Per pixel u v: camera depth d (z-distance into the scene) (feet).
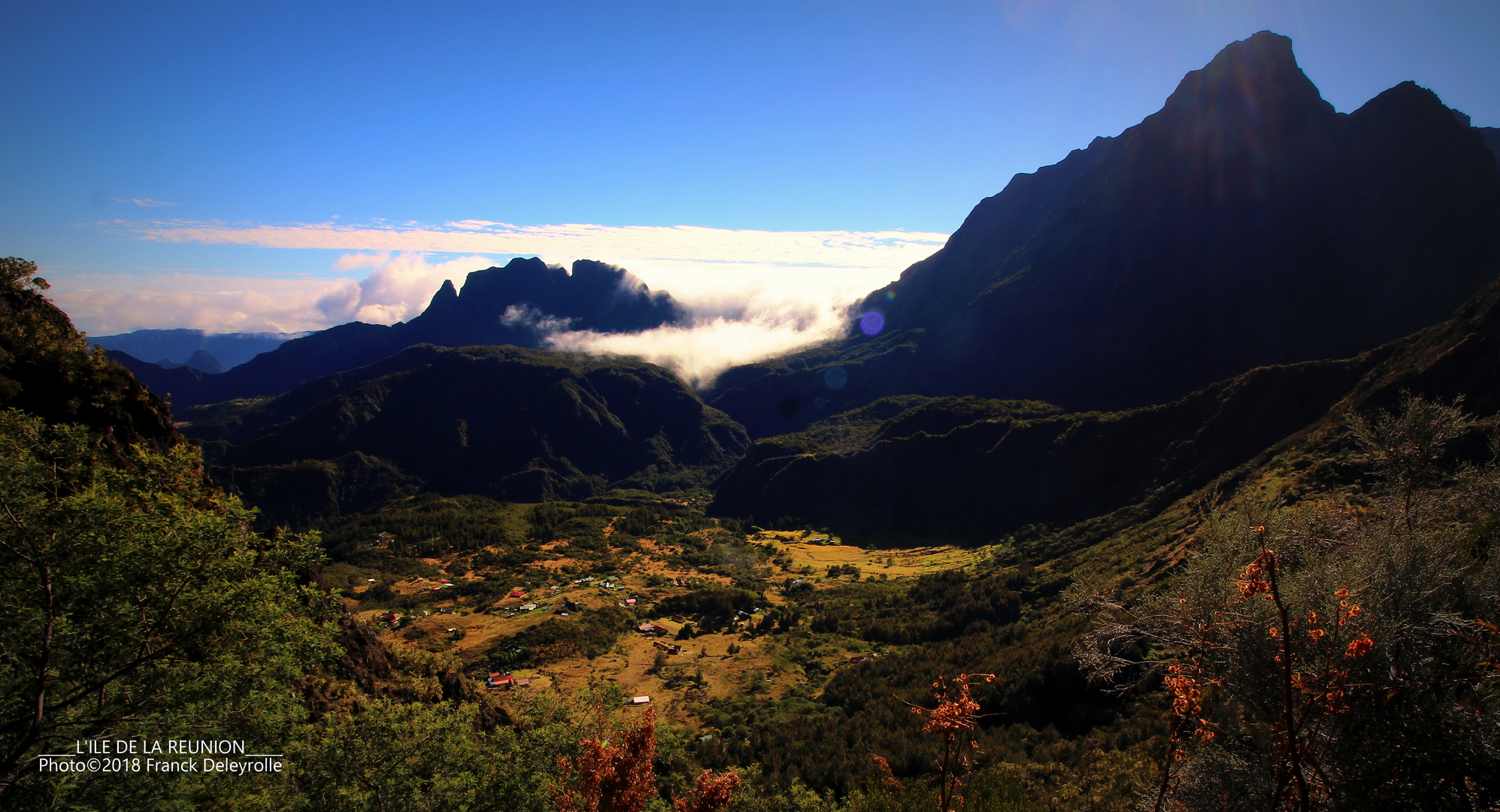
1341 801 18.76
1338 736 19.30
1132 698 110.11
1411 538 22.90
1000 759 102.68
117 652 36.27
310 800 43.47
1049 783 79.36
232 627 39.22
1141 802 23.66
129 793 34.42
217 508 41.98
